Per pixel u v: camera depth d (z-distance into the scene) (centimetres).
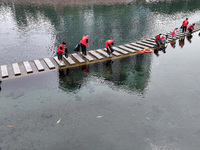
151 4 3262
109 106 579
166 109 560
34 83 738
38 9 2711
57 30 1744
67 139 452
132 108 567
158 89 677
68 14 2422
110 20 2134
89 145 433
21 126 498
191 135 461
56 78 783
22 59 1116
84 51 1026
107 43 976
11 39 1484
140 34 1614
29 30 1734
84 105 588
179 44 1278
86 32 1684
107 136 459
